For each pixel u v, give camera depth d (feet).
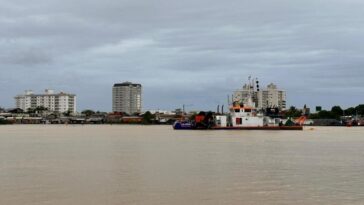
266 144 433.48
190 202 156.04
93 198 162.20
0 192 172.35
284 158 296.92
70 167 247.09
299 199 160.25
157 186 184.85
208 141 479.41
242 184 189.26
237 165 255.29
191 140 500.33
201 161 276.00
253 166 250.57
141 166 250.78
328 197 163.22
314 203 154.20
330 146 418.92
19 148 394.11
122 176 212.23
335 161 279.28
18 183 192.24
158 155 316.40
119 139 549.54
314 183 191.83
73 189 178.29
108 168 242.17
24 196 165.07
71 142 488.85
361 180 200.44
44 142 490.90
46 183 192.34
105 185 187.21
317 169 238.07
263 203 154.40
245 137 558.97
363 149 381.60
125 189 178.40
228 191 174.29
